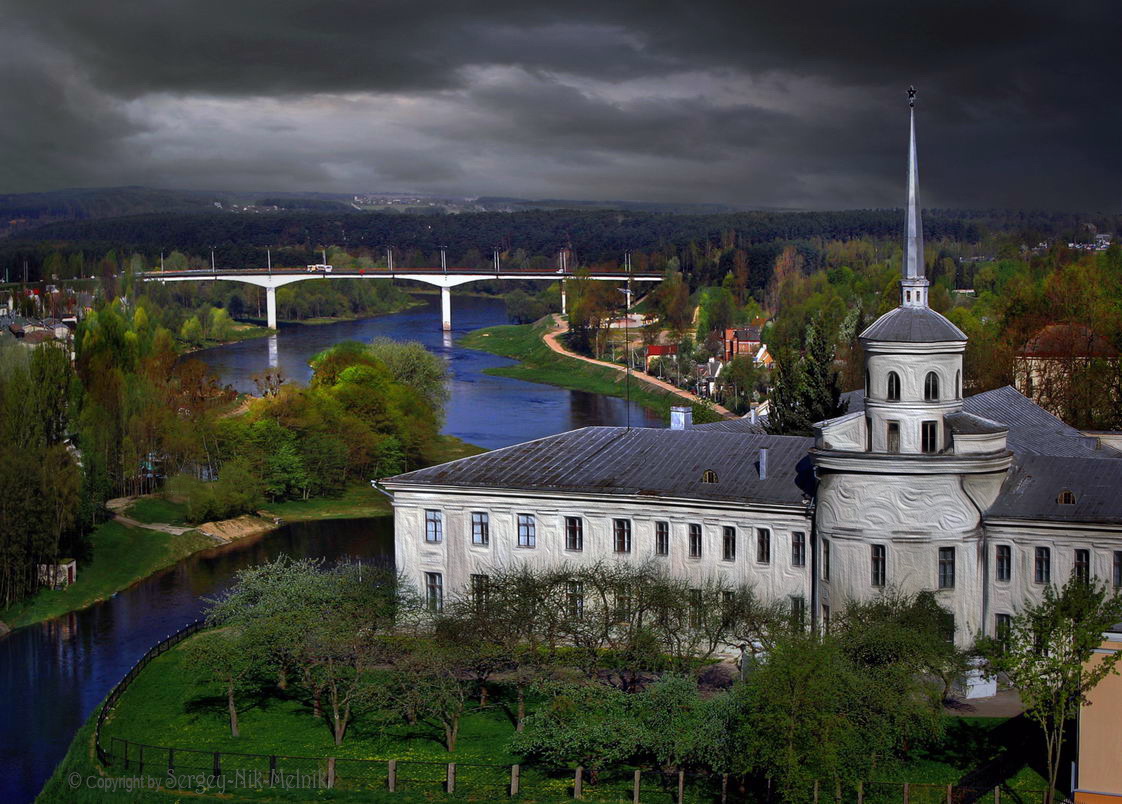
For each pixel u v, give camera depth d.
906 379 96.88
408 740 91.44
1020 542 96.69
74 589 144.88
